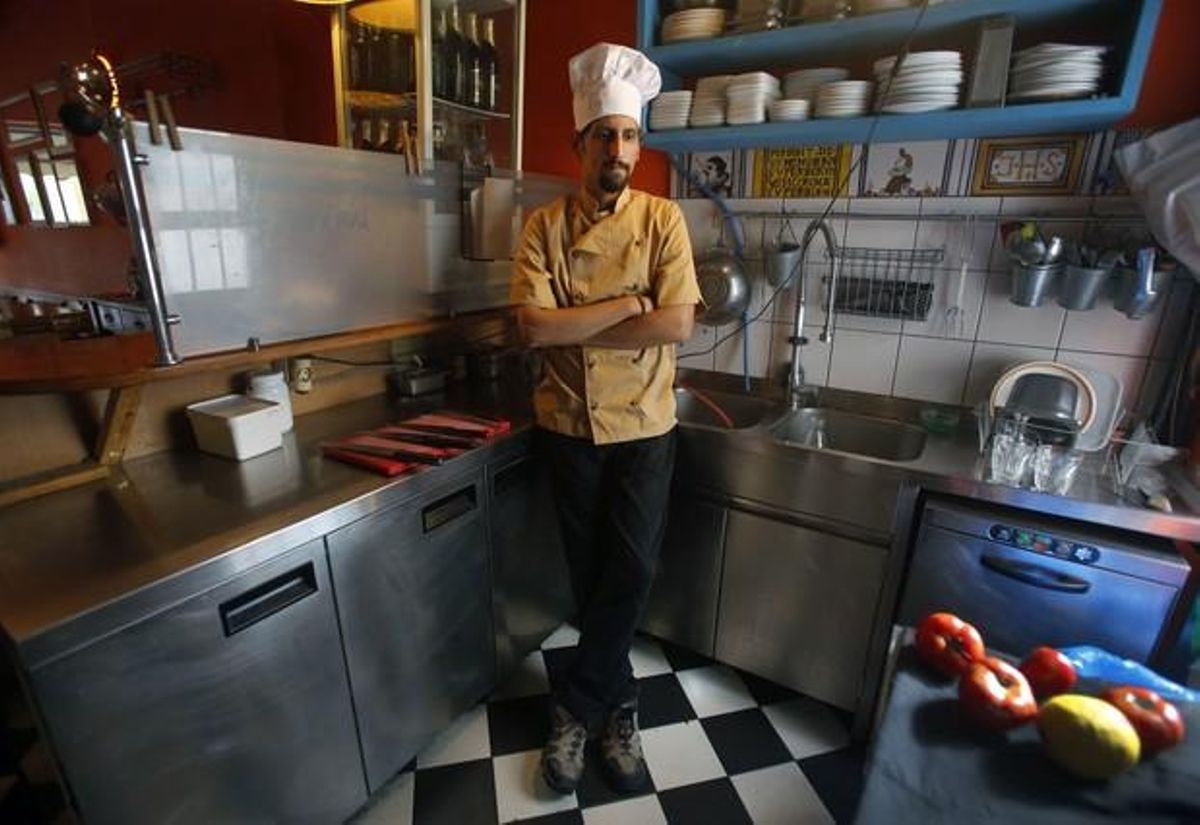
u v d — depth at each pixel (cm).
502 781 152
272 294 132
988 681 70
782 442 158
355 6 193
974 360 178
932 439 166
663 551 185
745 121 163
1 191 316
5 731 100
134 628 91
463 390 202
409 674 142
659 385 151
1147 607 122
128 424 133
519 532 172
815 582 163
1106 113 129
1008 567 133
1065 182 158
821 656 167
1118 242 154
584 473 153
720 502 172
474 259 179
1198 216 130
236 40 304
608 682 155
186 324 118
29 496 119
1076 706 64
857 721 163
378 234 153
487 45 199
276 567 109
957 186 170
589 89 134
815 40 155
